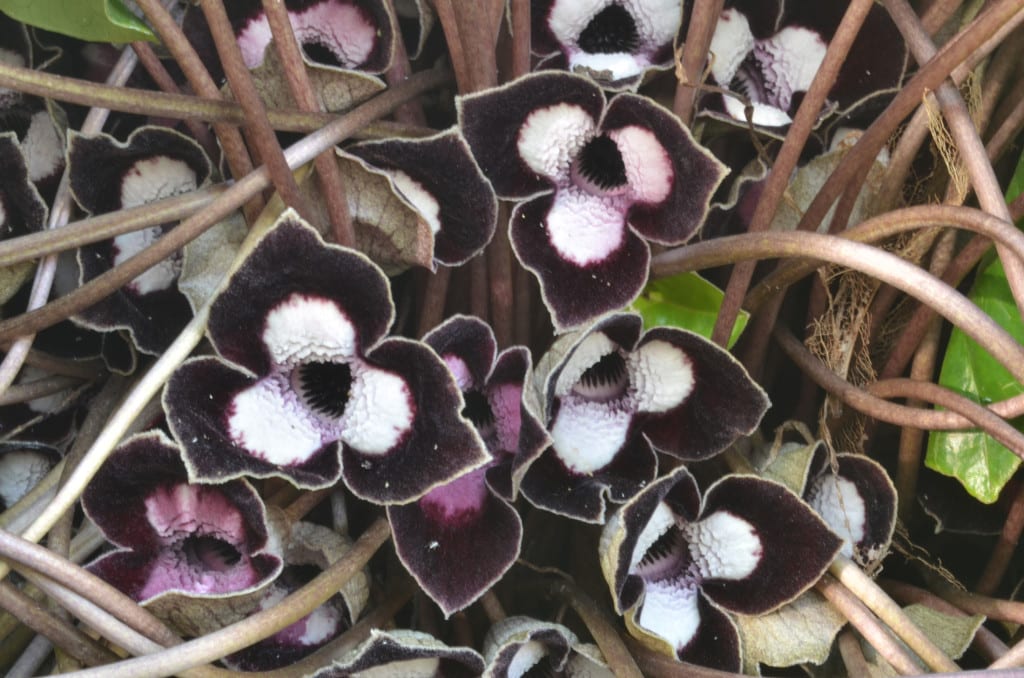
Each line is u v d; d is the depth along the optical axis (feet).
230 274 1.28
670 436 1.38
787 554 1.36
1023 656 1.30
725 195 1.46
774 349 1.49
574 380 1.36
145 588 1.33
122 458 1.30
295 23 1.41
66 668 1.34
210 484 1.32
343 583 1.33
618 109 1.33
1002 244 1.30
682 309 1.41
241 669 1.35
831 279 1.42
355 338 1.30
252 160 1.39
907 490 1.46
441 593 1.32
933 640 1.39
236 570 1.33
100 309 1.37
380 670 1.32
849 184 1.40
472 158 1.33
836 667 1.41
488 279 1.40
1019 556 1.50
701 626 1.38
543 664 1.37
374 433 1.31
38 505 1.38
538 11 1.42
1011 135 1.43
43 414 1.47
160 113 1.32
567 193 1.37
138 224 1.33
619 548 1.31
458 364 1.33
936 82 1.33
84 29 1.35
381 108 1.37
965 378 1.43
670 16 1.42
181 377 1.29
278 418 1.31
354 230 1.34
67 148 1.38
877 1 1.43
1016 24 1.35
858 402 1.41
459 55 1.36
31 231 1.42
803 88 1.48
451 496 1.34
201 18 1.42
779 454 1.42
